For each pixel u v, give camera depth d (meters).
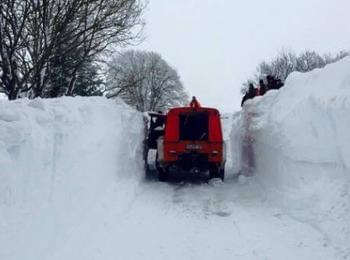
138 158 12.95
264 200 9.61
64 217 5.90
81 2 12.07
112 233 6.83
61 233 5.63
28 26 11.49
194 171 14.41
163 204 9.48
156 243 6.61
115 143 9.88
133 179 11.20
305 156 8.21
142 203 9.36
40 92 12.02
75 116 7.73
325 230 6.57
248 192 10.86
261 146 11.55
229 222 7.96
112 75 21.20
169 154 12.97
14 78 11.23
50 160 5.80
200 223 7.91
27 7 11.16
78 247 5.76
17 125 4.92
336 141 7.53
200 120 13.20
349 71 8.51
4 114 5.11
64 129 6.65
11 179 4.57
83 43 13.30
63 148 6.43
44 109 6.44
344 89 8.15
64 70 13.95
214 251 6.30
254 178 12.27
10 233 4.32
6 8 11.15
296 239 6.60
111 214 7.70
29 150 5.12
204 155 13.00
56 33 11.64
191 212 8.80
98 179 8.02
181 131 13.16
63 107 7.64
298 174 8.32
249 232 7.18
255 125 12.76
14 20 11.30
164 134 13.17
